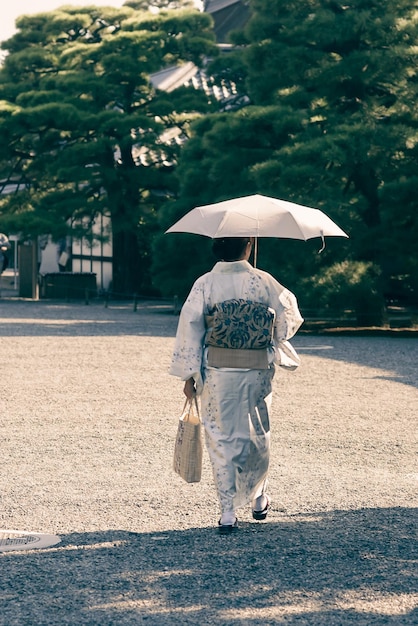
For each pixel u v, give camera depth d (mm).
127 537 5844
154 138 32969
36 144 34969
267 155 22266
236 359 5871
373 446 8820
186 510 6488
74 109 32531
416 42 21812
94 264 39062
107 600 4719
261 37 23031
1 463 7914
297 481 7367
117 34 35125
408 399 11727
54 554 5484
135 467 7809
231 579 5035
